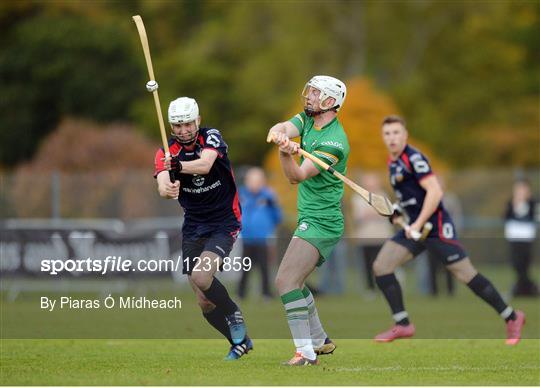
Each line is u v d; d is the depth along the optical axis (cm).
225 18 14988
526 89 13938
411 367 3045
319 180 3025
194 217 3133
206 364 3075
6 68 13462
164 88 13850
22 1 14088
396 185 3912
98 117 13250
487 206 8888
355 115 10094
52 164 10056
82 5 14588
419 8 13575
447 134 13125
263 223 5988
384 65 13612
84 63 13400
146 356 3325
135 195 7544
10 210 7331
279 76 13512
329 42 13425
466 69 13762
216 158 3031
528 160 12825
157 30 15362
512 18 14362
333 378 2747
